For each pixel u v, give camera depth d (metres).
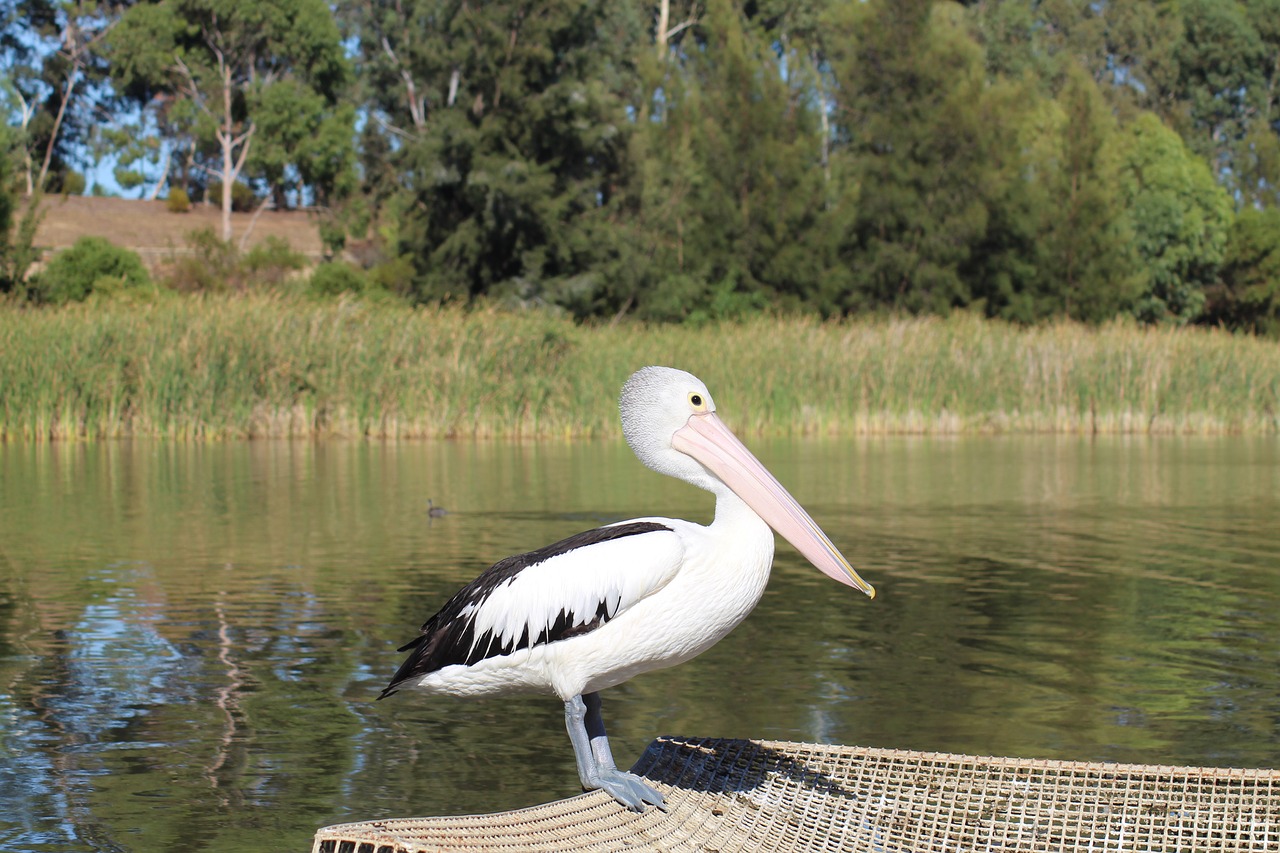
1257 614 8.97
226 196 58.50
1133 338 28.84
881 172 43.03
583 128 40.28
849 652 7.93
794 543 4.91
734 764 5.12
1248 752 6.05
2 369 22.31
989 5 65.44
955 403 26.64
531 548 11.45
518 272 41.09
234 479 16.89
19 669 7.43
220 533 12.30
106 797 5.52
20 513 13.64
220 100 59.56
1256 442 24.41
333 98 61.38
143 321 23.52
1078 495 15.71
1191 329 31.94
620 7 52.88
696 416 5.13
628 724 6.52
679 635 4.79
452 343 24.86
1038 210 44.22
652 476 17.38
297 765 5.92
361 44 55.28
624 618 4.73
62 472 17.67
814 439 24.58
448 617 5.00
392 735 6.36
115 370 22.83
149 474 17.47
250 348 23.44
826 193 42.59
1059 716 6.62
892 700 6.89
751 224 42.12
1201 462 20.09
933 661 7.68
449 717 6.67
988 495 15.71
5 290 35.00
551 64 40.38
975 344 27.75
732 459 5.02
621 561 4.70
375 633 8.30
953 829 4.80
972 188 42.72
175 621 8.59
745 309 41.41
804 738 6.26
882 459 20.34
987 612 9.06
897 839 4.75
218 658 7.69
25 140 60.66
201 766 5.90
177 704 6.79
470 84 39.34
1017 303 43.97
